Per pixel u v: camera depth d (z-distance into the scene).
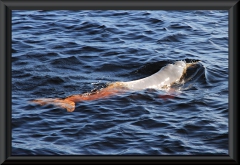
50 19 73.44
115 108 42.94
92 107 43.03
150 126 39.31
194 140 36.94
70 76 52.09
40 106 43.50
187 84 50.78
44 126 39.19
